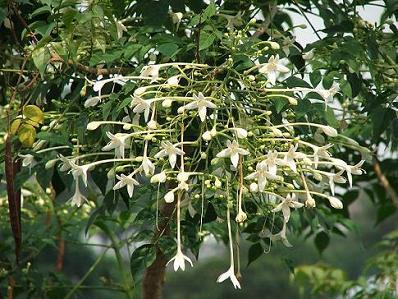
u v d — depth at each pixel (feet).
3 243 6.27
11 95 5.29
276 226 4.93
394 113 5.09
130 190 4.50
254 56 4.71
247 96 4.67
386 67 5.27
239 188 4.39
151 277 5.63
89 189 6.30
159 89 4.56
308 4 5.62
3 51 5.48
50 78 5.11
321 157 4.52
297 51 5.08
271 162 4.35
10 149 4.93
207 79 4.65
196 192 4.70
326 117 4.79
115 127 4.89
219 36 4.68
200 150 4.48
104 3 5.02
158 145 4.56
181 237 4.89
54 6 4.86
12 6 4.97
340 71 5.12
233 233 5.66
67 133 4.93
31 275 6.13
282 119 4.87
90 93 5.05
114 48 5.05
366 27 5.35
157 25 4.89
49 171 5.01
